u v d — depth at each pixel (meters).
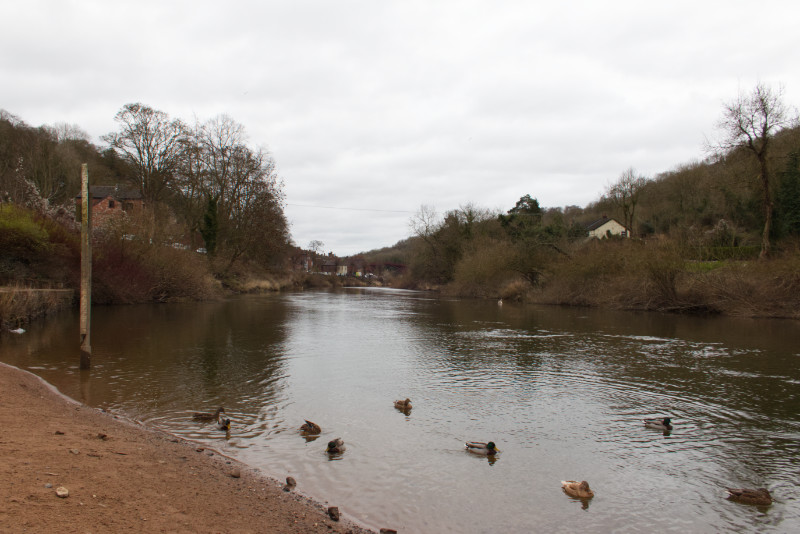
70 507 4.98
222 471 7.53
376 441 9.54
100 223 36.31
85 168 14.52
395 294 69.69
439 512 6.84
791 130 43.72
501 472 8.30
